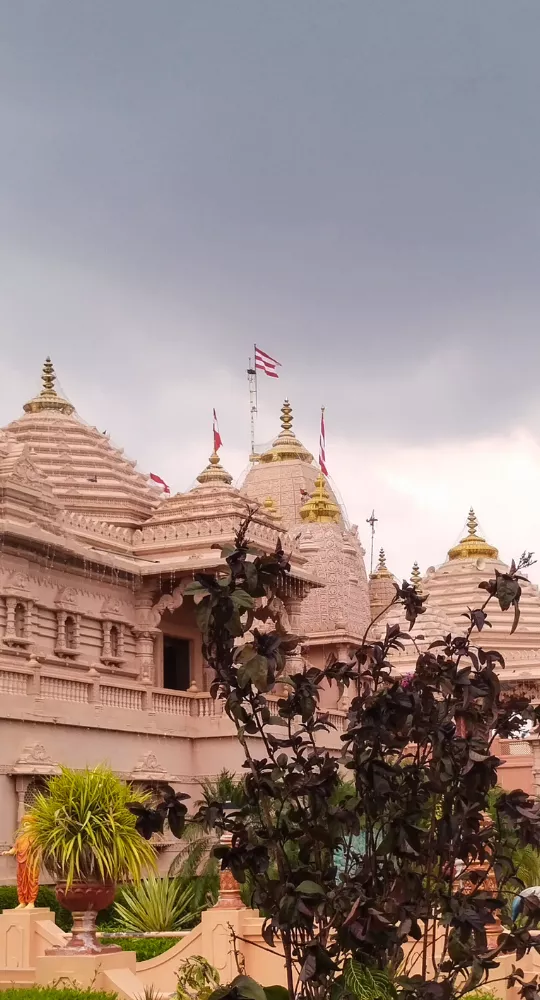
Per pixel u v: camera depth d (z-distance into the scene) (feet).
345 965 41.45
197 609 43.04
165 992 73.31
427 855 44.93
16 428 204.13
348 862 47.34
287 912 41.34
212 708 145.89
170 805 44.93
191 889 108.27
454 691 45.06
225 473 189.16
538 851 45.98
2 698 116.98
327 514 241.55
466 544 292.61
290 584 182.80
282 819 44.93
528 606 278.05
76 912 73.51
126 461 211.61
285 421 268.82
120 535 173.68
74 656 156.15
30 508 152.66
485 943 43.57
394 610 230.68
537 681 242.37
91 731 128.36
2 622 143.84
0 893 103.40
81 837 73.87
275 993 45.34
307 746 45.24
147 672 167.12
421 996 41.24
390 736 43.47
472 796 44.01
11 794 116.67
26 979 69.15
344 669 46.19
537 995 43.80
